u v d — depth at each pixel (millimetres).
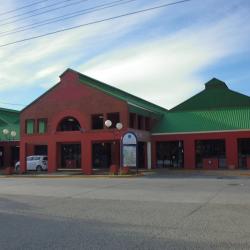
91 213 13523
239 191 19172
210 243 9000
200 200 16141
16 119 59406
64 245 9039
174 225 11117
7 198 18438
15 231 10719
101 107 41406
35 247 8906
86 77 46250
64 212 13867
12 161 54375
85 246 8906
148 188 21562
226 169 40594
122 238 9641
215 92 50156
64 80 43750
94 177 33781
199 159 43344
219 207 14180
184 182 25172
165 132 44344
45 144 46750
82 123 42062
